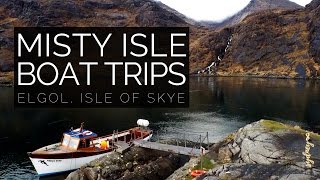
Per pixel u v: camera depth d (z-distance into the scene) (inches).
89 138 1932.8
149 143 1774.1
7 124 2997.0
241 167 1125.1
